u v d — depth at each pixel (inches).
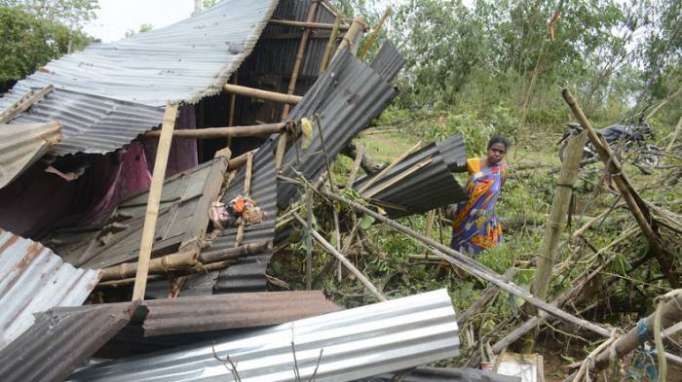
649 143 305.7
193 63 303.9
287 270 209.9
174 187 210.2
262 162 209.8
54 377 97.4
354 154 263.9
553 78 475.8
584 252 215.9
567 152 137.7
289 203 207.3
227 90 261.7
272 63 362.0
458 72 608.1
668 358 120.4
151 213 139.7
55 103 253.3
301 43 342.0
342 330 115.4
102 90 270.5
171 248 170.1
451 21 615.8
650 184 269.1
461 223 246.5
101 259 181.3
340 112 220.4
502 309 163.6
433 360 112.7
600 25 411.8
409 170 208.2
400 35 630.5
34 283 140.9
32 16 576.7
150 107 230.5
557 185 140.4
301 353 113.0
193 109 319.3
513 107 525.3
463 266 157.0
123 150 218.8
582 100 363.6
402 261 221.0
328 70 230.5
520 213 299.9
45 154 182.4
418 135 528.1
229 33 342.3
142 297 130.6
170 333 106.0
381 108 220.1
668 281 204.5
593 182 268.7
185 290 161.5
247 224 180.5
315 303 133.0
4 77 543.2
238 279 160.7
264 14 339.3
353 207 191.6
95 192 223.3
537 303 136.4
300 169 213.6
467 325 159.5
